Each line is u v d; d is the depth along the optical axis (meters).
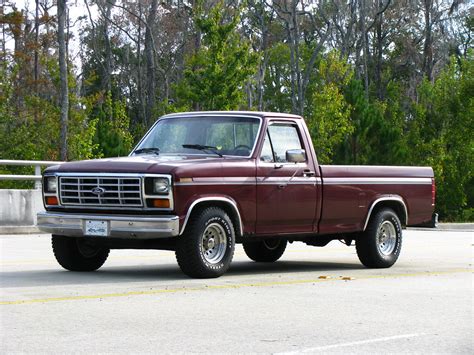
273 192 14.61
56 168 14.20
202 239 13.61
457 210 51.12
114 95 90.81
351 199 15.84
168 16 85.88
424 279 14.29
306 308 10.74
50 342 8.33
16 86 57.72
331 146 66.31
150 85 74.44
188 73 57.28
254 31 92.38
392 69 95.06
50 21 74.44
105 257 15.03
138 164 13.61
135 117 91.62
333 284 13.37
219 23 59.97
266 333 8.97
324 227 15.54
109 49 84.38
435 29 89.50
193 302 11.11
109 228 13.45
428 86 56.88
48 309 10.36
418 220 17.19
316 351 8.07
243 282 13.42
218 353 7.92
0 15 63.34
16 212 25.66
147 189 13.36
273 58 98.75
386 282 13.77
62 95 55.34
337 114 66.00
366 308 10.81
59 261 14.71
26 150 48.09
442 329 9.34
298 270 15.77
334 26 93.56
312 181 15.24
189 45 85.31
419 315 10.31
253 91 88.69
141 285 12.79
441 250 21.30
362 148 48.53
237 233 14.20
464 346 8.40
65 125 52.28
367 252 16.17
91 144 52.69
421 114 55.06
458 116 54.16
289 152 14.62
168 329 9.12
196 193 13.49
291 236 15.10
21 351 7.90
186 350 8.03
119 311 10.27
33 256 17.75
